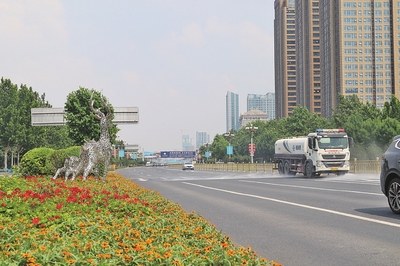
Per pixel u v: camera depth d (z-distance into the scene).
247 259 6.34
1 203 9.73
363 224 10.65
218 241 7.90
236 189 24.12
